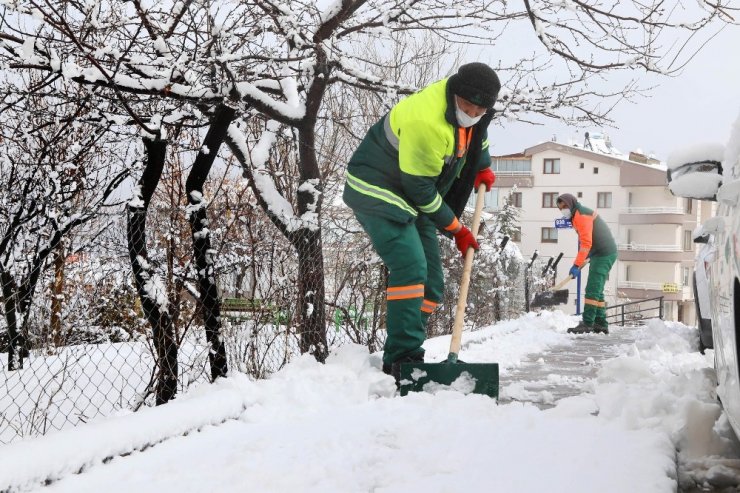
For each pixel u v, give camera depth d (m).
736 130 2.91
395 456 2.89
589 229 9.55
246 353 4.83
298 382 4.11
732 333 2.57
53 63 4.52
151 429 3.13
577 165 40.16
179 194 5.12
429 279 4.89
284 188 6.71
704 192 3.12
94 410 4.84
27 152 5.57
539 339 8.44
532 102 6.02
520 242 38.09
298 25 4.95
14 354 5.38
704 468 2.83
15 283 5.35
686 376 4.16
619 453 2.76
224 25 4.71
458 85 4.14
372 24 5.66
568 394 4.58
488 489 2.42
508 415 3.51
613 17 5.52
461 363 4.21
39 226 5.41
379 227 4.41
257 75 5.39
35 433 4.32
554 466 2.63
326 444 3.05
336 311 6.78
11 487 2.46
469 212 12.61
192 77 4.92
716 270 3.03
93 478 2.67
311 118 5.59
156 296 4.44
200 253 4.64
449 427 3.29
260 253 5.06
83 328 6.14
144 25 4.54
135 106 5.54
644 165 38.97
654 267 40.19
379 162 4.42
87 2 4.37
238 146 5.45
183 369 4.77
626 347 7.58
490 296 11.32
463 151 4.50
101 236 4.94
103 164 5.86
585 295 9.80
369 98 8.31
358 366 4.59
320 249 5.50
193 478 2.68
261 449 3.03
